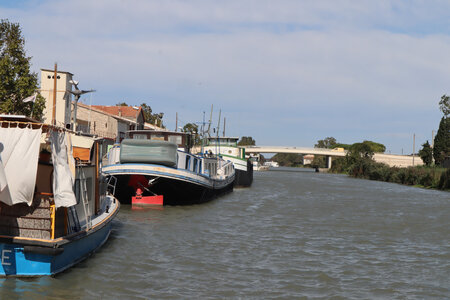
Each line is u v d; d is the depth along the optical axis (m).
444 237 20.77
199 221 22.33
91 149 15.41
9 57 28.33
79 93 16.84
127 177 25.69
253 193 41.69
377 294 12.29
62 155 11.74
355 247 17.98
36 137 11.04
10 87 28.36
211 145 50.03
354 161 116.12
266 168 145.75
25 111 28.58
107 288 11.65
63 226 12.10
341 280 13.40
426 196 44.88
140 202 27.16
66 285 11.55
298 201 35.03
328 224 23.48
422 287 13.00
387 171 85.81
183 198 27.59
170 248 16.19
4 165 10.96
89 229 13.51
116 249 15.56
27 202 11.13
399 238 20.27
